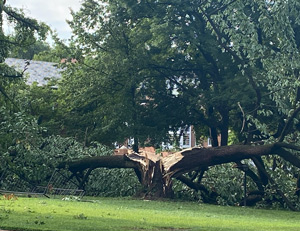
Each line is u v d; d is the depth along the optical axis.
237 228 12.62
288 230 12.45
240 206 25.62
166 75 33.53
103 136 33.75
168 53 34.34
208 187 26.50
